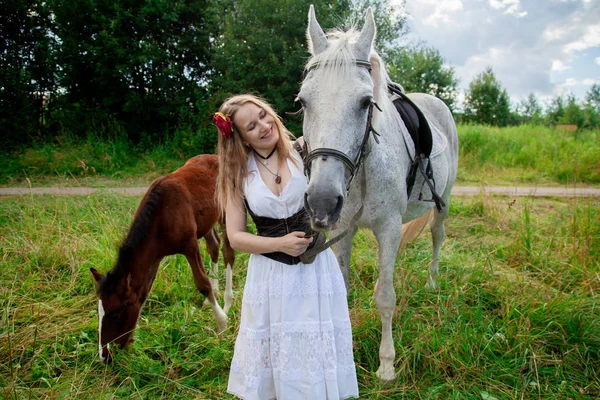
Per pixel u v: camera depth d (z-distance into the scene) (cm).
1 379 247
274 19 991
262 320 173
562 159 995
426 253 425
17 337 284
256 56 1029
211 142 1036
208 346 277
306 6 977
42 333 293
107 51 1108
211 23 1188
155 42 1149
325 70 177
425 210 309
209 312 332
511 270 371
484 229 507
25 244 411
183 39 1195
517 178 914
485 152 1085
